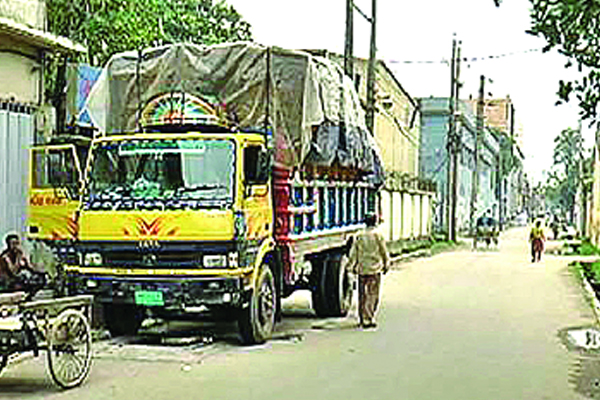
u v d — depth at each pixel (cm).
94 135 1706
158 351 1574
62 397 1198
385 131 5375
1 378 1310
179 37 3759
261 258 1627
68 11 2444
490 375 1418
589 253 5081
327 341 1720
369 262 1917
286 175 1725
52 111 2120
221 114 1716
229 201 1552
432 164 7881
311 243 1873
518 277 3375
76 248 1603
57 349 1237
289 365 1462
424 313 2192
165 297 1552
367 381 1345
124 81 1781
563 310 2325
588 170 9194
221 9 4225
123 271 1570
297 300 2452
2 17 1912
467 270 3703
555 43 1053
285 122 1742
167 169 1598
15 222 2006
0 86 1955
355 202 2259
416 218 5250
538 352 1648
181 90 1756
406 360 1529
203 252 1541
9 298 1181
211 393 1241
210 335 1766
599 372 1463
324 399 1218
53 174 1673
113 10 2511
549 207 17525
